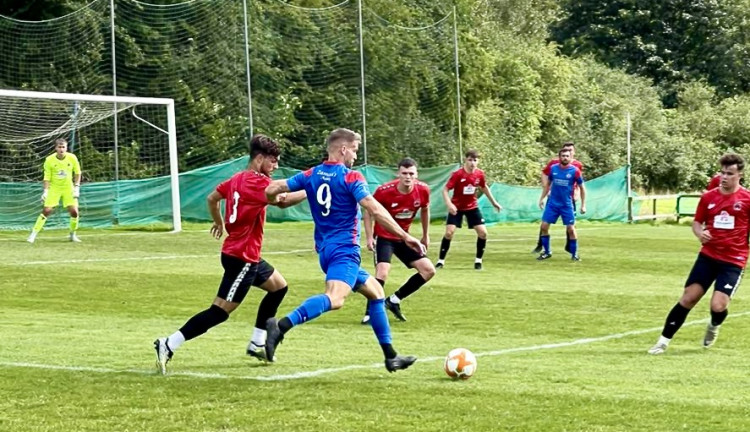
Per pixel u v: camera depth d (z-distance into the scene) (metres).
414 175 14.57
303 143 41.81
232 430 7.66
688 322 14.18
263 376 9.63
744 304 16.27
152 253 23.33
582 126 60.31
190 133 38.66
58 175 25.94
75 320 13.57
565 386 9.34
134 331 12.64
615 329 13.47
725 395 9.07
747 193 11.77
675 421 8.03
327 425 7.79
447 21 47.56
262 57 40.41
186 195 34.19
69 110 32.16
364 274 9.81
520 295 16.98
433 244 28.05
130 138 37.19
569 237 23.98
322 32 42.19
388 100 42.72
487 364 10.50
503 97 56.06
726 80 71.44
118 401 8.55
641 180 60.34
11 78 36.62
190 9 38.91
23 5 39.09
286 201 10.00
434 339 12.39
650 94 65.75
